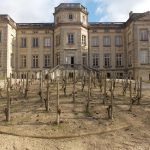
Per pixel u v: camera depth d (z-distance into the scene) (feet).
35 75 153.99
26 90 64.28
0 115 47.65
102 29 175.52
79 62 160.35
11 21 164.45
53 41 174.60
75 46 160.45
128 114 49.98
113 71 174.40
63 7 161.17
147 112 51.90
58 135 38.01
